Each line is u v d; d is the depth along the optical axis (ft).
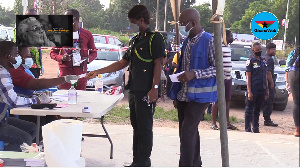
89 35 21.01
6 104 13.32
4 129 13.43
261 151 19.01
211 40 13.30
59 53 20.66
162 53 14.19
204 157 18.30
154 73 14.26
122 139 21.71
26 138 13.66
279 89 35.35
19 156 8.76
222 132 8.89
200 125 28.04
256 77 24.56
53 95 16.81
